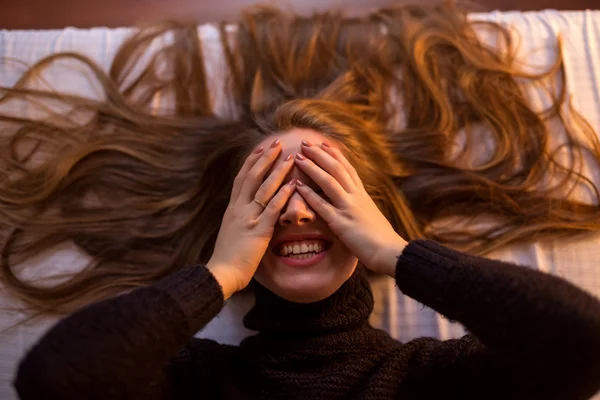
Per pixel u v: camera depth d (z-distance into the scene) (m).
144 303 0.59
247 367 0.78
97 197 1.04
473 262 0.60
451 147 1.04
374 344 0.78
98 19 1.30
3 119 1.06
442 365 0.72
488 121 1.05
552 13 1.14
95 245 1.02
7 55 1.11
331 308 0.77
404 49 1.09
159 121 1.07
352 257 0.76
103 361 0.54
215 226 1.00
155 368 0.58
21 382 0.55
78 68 1.10
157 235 1.02
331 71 1.10
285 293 0.74
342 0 1.29
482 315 0.57
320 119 0.84
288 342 0.76
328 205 0.73
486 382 0.66
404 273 0.63
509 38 1.11
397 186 1.01
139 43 1.12
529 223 1.00
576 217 1.00
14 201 1.03
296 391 0.74
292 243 0.75
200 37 1.13
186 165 1.04
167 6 1.30
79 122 1.07
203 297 0.64
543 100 1.07
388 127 1.05
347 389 0.73
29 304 0.99
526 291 0.56
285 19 1.15
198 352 0.79
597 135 1.04
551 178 1.02
